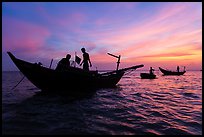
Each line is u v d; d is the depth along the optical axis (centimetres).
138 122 529
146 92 1306
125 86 1822
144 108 730
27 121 501
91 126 476
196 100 956
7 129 430
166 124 517
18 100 824
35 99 853
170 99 986
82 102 805
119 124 502
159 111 682
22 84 1808
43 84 1041
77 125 480
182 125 512
